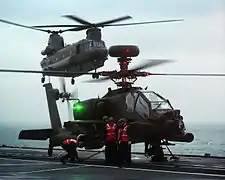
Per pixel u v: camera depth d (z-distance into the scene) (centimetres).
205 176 1462
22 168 1711
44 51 4075
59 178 1402
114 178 1406
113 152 1939
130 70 2181
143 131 2017
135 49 2170
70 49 3669
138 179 1384
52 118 2652
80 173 1549
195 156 2398
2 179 1366
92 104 2234
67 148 1961
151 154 2111
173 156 2166
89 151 2872
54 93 2653
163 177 1435
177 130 1980
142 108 2048
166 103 2086
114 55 2173
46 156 2327
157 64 2164
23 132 2420
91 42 3447
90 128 2198
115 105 2136
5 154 2469
